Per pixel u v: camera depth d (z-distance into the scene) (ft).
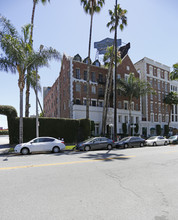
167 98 134.92
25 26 52.31
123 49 136.46
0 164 28.35
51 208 11.96
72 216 10.80
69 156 37.22
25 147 41.68
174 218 10.57
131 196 14.20
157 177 20.04
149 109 128.67
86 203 12.78
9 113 58.85
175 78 106.11
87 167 25.26
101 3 77.71
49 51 52.16
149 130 125.08
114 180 18.75
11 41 44.65
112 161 30.27
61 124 67.82
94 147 50.57
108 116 100.48
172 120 148.56
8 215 10.99
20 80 49.37
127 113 111.75
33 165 26.96
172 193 14.97
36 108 55.26
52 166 26.04
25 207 12.14
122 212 11.35
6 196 14.20
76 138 70.85
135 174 21.35
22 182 17.99
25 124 60.80
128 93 96.84
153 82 135.74
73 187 16.42
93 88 103.55
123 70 115.75
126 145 57.67
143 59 133.80
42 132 63.62
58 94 121.80
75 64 98.58
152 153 42.19
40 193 14.84
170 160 31.65
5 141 83.56
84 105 92.73
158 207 12.16
